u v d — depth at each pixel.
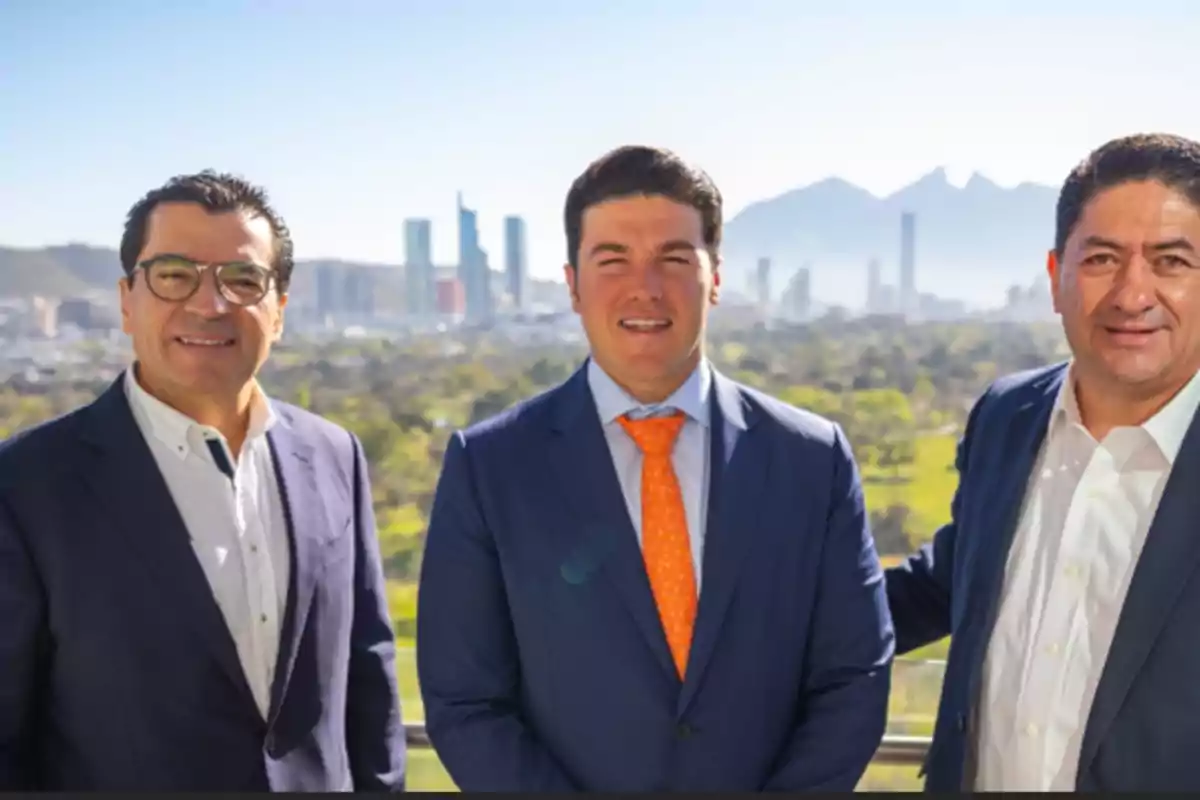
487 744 1.30
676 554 1.36
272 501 1.45
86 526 1.30
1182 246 1.24
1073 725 1.29
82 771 1.30
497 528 1.35
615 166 1.36
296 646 1.40
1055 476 1.38
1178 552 1.22
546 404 1.45
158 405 1.38
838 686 1.36
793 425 1.42
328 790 1.42
